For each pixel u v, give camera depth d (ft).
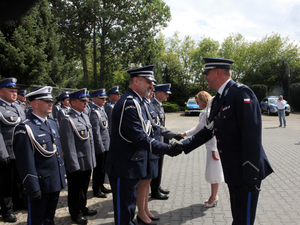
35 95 8.83
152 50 91.50
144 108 9.10
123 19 80.94
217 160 12.05
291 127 45.85
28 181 8.07
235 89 7.37
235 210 7.63
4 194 11.19
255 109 7.02
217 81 7.98
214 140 11.93
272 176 17.24
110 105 16.93
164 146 8.14
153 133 10.02
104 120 15.28
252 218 7.45
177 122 56.29
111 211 12.25
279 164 20.40
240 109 7.11
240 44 139.33
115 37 77.30
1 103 12.59
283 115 46.24
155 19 86.07
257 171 6.89
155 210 12.23
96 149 13.78
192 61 134.72
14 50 32.19
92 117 13.89
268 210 11.87
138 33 84.43
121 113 8.27
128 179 8.30
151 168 9.57
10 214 11.30
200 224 10.67
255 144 6.88
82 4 74.74
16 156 8.21
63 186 9.20
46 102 8.96
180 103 110.42
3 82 12.66
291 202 12.78
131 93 8.86
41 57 35.42
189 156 24.27
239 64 131.23
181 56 135.85
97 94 15.03
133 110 8.21
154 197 13.76
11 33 34.60
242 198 7.43
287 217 11.10
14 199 12.61
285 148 27.22
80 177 11.05
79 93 11.62
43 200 8.58
